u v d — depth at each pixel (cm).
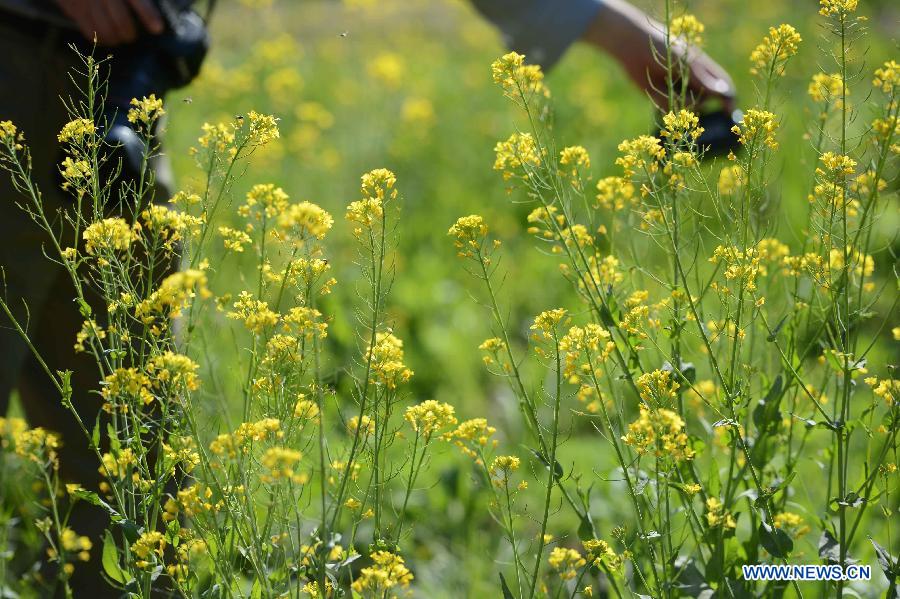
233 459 209
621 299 274
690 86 328
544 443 247
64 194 296
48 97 304
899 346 493
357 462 249
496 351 261
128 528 227
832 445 264
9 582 320
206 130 248
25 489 342
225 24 1280
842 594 248
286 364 234
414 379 555
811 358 445
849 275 255
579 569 322
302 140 828
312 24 1555
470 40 1380
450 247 714
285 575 228
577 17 357
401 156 873
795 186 657
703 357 300
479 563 380
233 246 245
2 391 315
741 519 359
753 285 246
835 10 241
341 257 651
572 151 267
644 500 264
